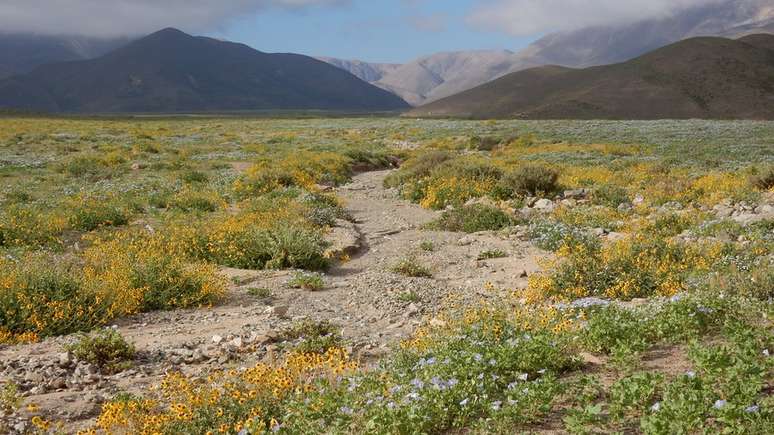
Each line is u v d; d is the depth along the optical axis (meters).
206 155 41.94
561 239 16.23
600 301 9.28
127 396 6.65
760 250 13.05
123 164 34.72
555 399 5.93
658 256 12.88
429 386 5.86
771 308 8.02
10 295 10.16
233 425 5.83
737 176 24.95
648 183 24.97
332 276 14.14
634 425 5.25
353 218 21.78
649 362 6.74
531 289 11.52
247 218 18.80
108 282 11.40
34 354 8.73
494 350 6.87
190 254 15.27
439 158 33.62
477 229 19.28
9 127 62.62
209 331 9.95
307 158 37.19
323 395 6.00
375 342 9.17
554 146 44.44
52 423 6.42
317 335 9.33
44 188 26.61
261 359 8.48
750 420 4.87
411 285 12.94
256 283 13.23
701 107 179.50
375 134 66.75
